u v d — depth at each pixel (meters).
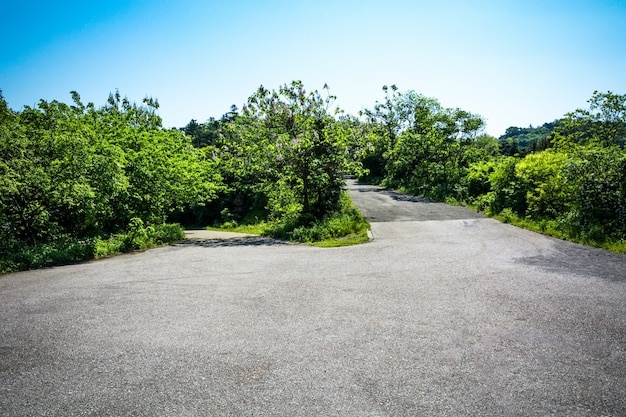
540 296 5.54
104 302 5.79
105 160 13.05
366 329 4.45
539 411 2.84
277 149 15.05
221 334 4.41
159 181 17.39
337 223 13.93
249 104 17.09
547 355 3.72
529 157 14.99
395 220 15.98
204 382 3.34
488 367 3.49
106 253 11.44
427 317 4.79
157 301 5.78
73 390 3.25
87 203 11.91
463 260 8.18
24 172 10.55
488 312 4.92
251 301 5.66
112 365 3.69
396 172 38.69
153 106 22.31
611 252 8.72
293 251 10.54
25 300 6.00
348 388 3.19
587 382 3.22
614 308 4.98
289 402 3.00
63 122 15.19
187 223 33.06
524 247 9.55
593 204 10.69
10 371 3.61
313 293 6.00
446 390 3.13
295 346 4.03
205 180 22.95
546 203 13.38
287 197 17.36
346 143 15.91
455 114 34.03
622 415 2.78
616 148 11.18
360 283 6.52
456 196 23.56
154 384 3.32
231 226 26.30
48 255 9.91
